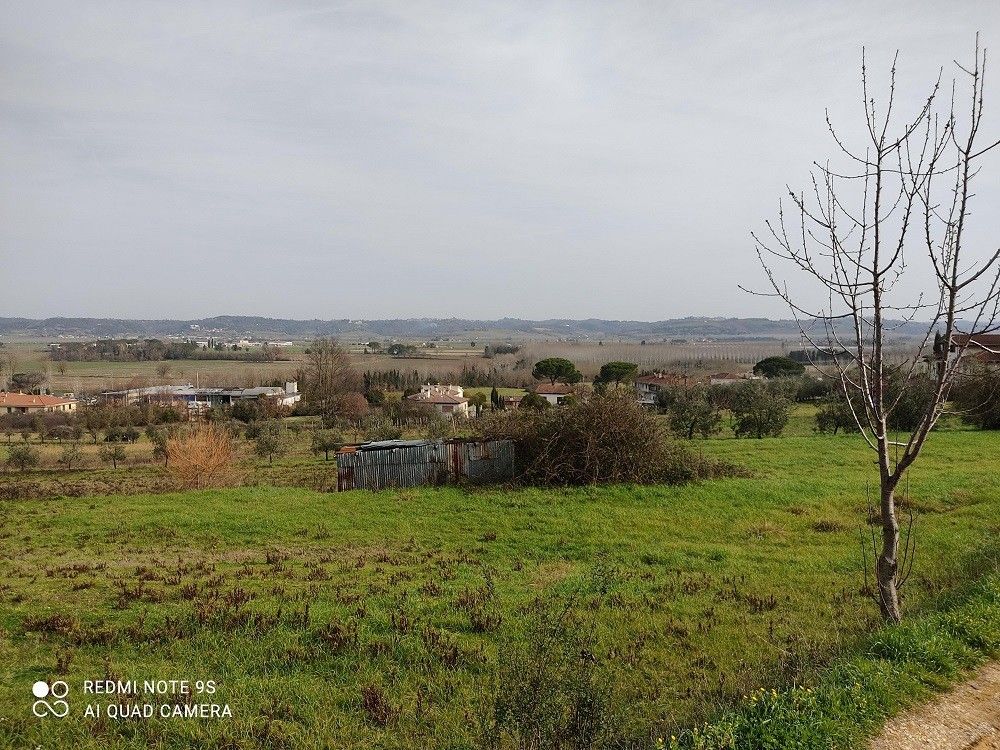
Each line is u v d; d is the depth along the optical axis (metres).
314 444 48.28
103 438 62.06
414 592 12.36
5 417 72.12
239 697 8.16
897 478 7.84
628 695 8.37
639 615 11.22
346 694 8.30
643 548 15.73
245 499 22.23
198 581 13.08
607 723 6.61
